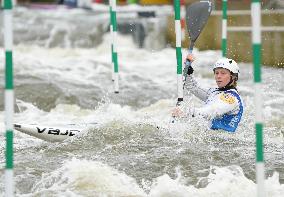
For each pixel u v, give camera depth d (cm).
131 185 2164
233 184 2159
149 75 5184
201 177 2248
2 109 3850
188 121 2803
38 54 6956
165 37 7269
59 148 2636
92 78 4875
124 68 5562
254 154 2509
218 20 6525
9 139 1641
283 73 5078
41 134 2748
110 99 4147
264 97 4000
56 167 2359
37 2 9400
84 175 2212
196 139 2730
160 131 2825
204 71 5369
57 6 8494
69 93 4203
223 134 2773
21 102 3984
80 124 2978
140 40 7300
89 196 2064
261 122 1616
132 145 2638
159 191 2111
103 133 2788
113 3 3431
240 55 6184
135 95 4272
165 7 7869
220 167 2333
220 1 6531
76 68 5372
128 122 2917
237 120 2791
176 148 2589
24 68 5072
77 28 7631
